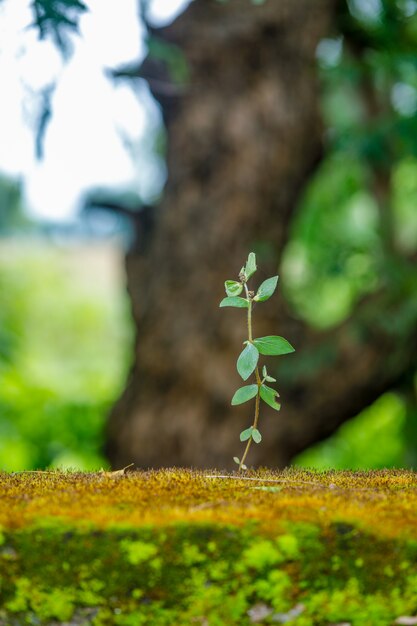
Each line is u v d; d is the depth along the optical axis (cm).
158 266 528
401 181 704
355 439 717
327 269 642
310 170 536
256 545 117
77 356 1291
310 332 535
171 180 532
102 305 1377
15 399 633
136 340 536
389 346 522
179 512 122
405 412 672
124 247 558
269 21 502
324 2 509
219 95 516
